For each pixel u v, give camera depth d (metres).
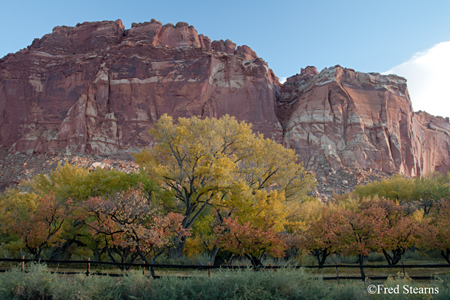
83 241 21.05
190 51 87.69
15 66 90.94
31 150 77.94
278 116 92.12
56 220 19.75
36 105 86.94
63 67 90.44
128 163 68.94
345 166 72.38
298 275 10.64
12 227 19.30
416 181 42.59
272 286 10.13
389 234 19.88
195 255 23.55
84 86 86.19
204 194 24.22
